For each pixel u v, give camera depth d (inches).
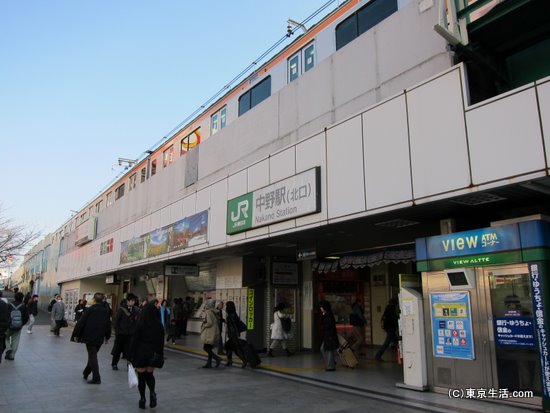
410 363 333.1
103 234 1167.6
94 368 351.6
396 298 539.2
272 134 526.6
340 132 382.9
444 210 332.5
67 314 1450.5
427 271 329.1
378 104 348.8
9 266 1530.5
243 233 510.0
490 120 271.1
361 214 352.5
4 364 446.3
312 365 465.4
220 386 351.6
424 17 350.9
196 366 468.4
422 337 328.5
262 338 582.2
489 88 318.7
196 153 716.0
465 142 283.0
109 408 271.7
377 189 341.1
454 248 310.8
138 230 869.8
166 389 336.5
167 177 815.1
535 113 249.8
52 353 549.6
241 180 525.3
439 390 313.7
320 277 603.2
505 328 279.9
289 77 543.5
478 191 273.4
